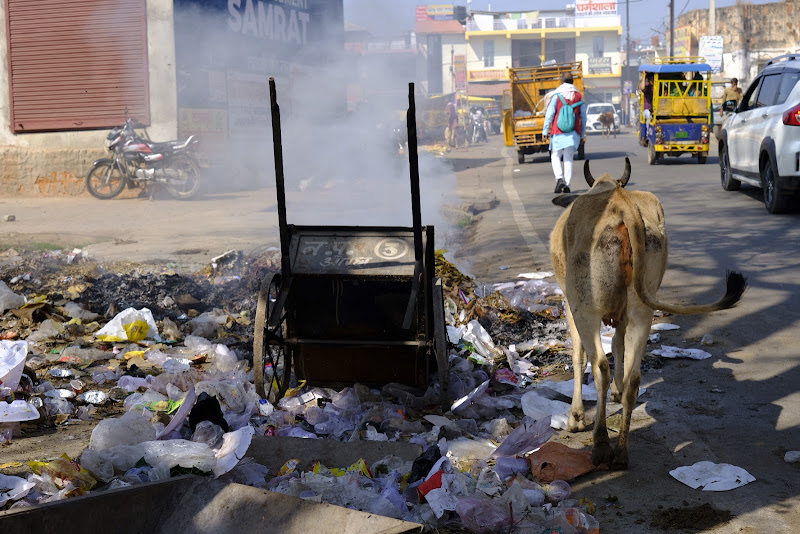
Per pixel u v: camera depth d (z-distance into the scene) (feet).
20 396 16.78
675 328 21.58
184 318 24.18
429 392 17.02
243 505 10.98
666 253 14.33
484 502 11.44
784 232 33.99
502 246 34.40
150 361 20.33
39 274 29.50
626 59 238.07
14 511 10.02
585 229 13.24
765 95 41.86
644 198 14.56
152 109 60.49
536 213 44.09
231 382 17.04
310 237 16.87
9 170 60.95
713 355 19.43
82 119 61.98
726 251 30.78
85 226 43.50
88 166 60.23
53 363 19.97
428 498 11.64
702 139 67.82
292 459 13.52
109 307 24.47
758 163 40.65
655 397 16.81
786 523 11.35
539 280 27.17
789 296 24.12
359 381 17.25
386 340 16.67
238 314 24.27
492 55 223.30
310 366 17.16
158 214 48.26
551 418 15.66
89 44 61.00
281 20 73.56
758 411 15.78
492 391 17.56
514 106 90.27
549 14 227.61
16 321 23.61
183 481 11.51
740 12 171.22
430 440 14.70
